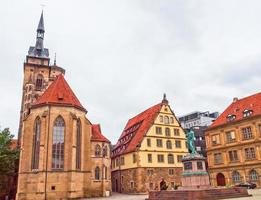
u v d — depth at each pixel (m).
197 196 28.14
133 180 59.84
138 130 67.38
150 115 67.88
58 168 47.41
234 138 59.50
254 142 55.03
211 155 64.69
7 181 56.41
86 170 51.25
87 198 48.97
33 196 46.03
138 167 58.41
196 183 31.98
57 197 45.78
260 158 53.47
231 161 59.56
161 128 63.84
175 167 62.44
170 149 63.31
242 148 57.47
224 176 60.72
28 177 47.31
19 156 52.78
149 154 60.47
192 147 34.78
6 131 54.22
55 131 48.94
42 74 74.50
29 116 50.94
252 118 56.19
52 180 46.25
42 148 47.09
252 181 54.66
